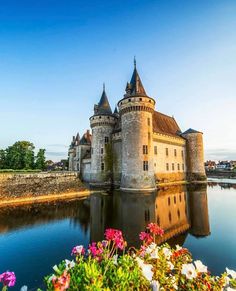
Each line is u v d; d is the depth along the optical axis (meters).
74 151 65.69
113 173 39.56
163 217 15.82
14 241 11.47
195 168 46.66
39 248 10.42
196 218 15.47
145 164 31.12
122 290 2.46
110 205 20.58
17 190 24.88
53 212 18.48
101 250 3.21
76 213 18.00
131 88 35.12
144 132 31.75
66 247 10.50
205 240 10.70
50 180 29.20
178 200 22.48
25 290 2.69
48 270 8.12
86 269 2.49
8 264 8.68
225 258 8.45
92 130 42.34
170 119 51.81
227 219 15.04
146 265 2.84
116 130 40.72
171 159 42.00
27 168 49.88
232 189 32.00
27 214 17.88
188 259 3.64
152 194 26.23
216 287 2.81
